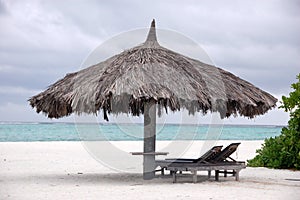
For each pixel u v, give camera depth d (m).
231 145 12.07
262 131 100.38
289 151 16.33
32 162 17.64
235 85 12.77
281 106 16.05
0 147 25.39
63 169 15.62
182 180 12.68
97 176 13.73
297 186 11.70
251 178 13.27
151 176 12.75
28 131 74.81
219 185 11.61
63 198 9.61
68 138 53.44
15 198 9.64
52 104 12.59
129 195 9.98
